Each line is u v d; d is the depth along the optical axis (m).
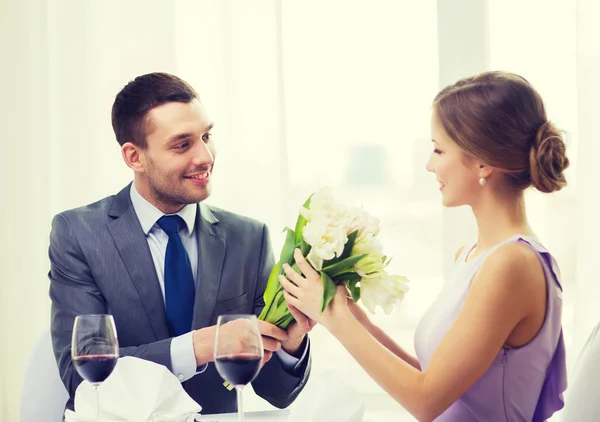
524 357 1.70
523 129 1.71
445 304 1.84
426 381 1.64
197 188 2.22
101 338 1.55
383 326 3.19
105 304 2.24
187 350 2.03
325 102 3.25
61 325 2.19
